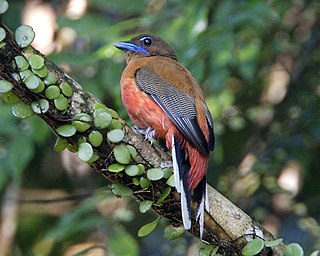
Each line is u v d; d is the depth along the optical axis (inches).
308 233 527.8
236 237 289.4
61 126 274.7
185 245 521.0
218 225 289.7
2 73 270.8
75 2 560.1
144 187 281.7
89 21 498.6
